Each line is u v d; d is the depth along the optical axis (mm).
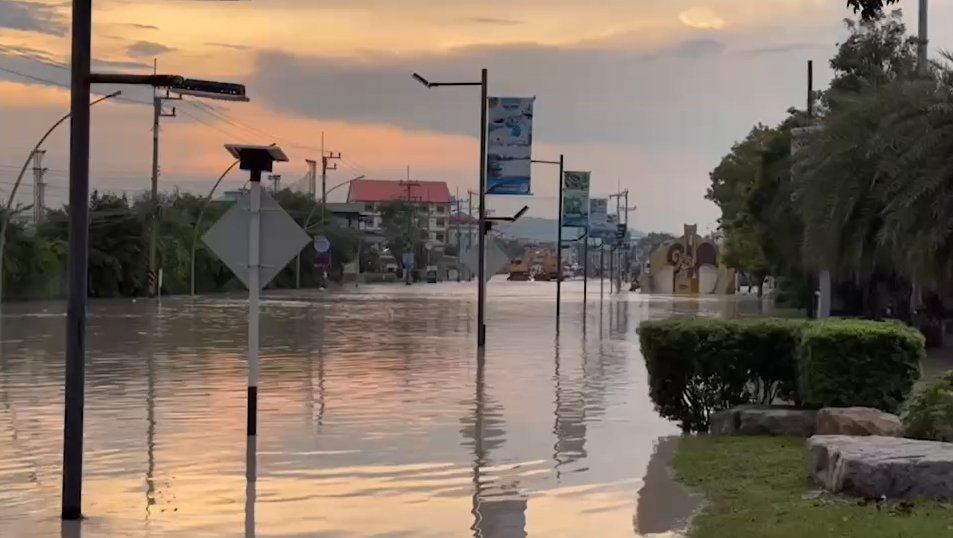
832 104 29078
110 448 11758
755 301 62500
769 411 11797
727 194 64875
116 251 67625
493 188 26641
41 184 76812
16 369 20672
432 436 12656
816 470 8812
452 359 23250
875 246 21703
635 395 16875
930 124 16984
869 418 10094
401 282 121875
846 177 20922
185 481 9953
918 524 7066
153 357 23438
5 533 7977
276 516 8531
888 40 35750
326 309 48719
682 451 11008
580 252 198000
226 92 8898
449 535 7918
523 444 12086
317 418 14109
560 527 8117
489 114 26719
